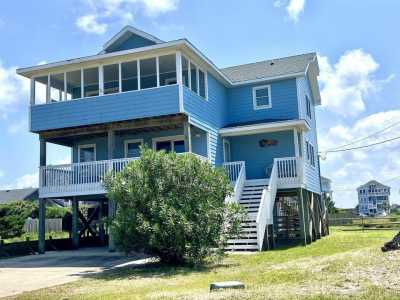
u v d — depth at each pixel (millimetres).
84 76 21047
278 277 9734
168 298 7918
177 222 12445
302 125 20672
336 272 9664
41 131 19750
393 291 7504
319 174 28891
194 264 12906
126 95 18516
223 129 21938
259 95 23766
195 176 13258
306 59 24891
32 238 29422
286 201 27266
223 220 13320
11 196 51625
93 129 19094
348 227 38094
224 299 7461
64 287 10273
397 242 11789
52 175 19297
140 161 13578
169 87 17906
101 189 18266
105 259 16047
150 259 14625
